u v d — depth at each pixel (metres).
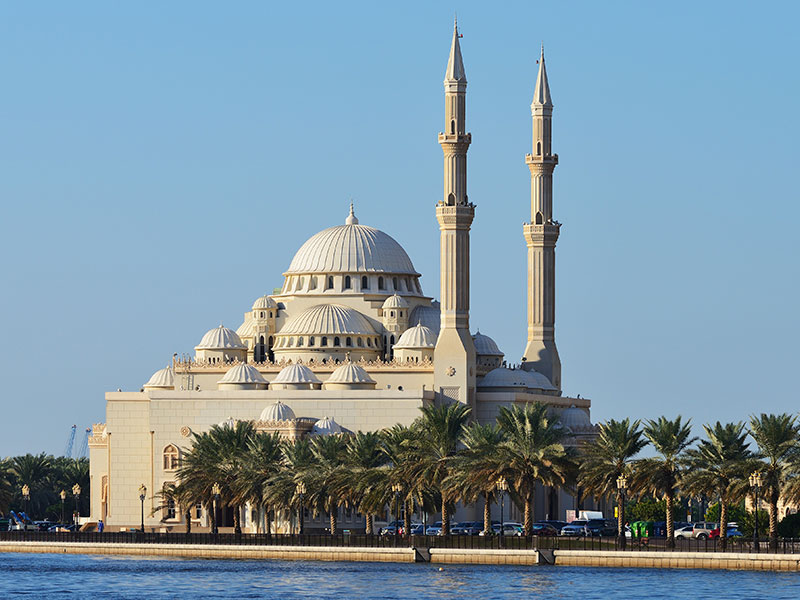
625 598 161.00
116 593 171.00
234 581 180.00
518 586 170.88
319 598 164.38
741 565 183.38
